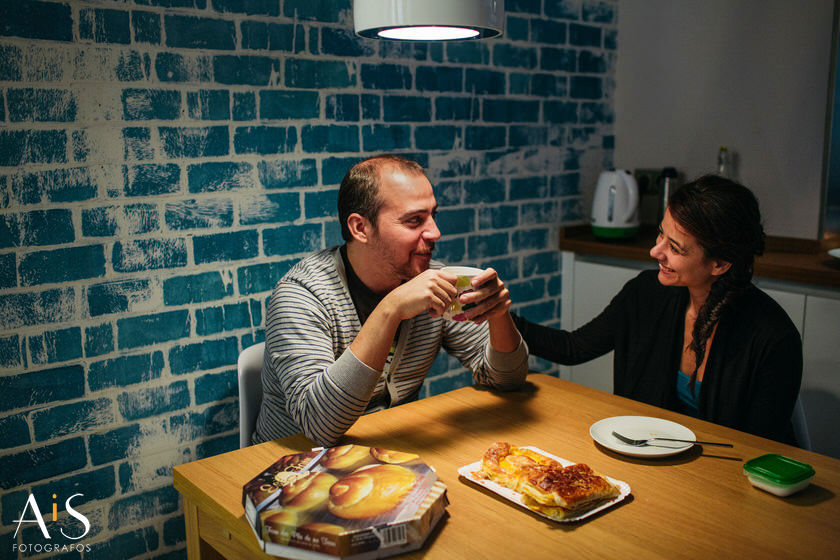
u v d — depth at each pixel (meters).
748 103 2.61
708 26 2.69
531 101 2.72
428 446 1.19
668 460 1.13
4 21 1.63
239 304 2.09
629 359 1.66
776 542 0.88
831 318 2.12
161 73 1.87
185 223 1.96
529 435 1.23
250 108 2.04
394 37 1.36
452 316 1.28
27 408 1.76
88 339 1.83
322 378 1.20
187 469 1.11
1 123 1.65
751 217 1.40
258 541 0.90
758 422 1.36
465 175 2.57
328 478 0.96
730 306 1.45
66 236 1.77
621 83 3.02
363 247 1.39
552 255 2.91
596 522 0.93
